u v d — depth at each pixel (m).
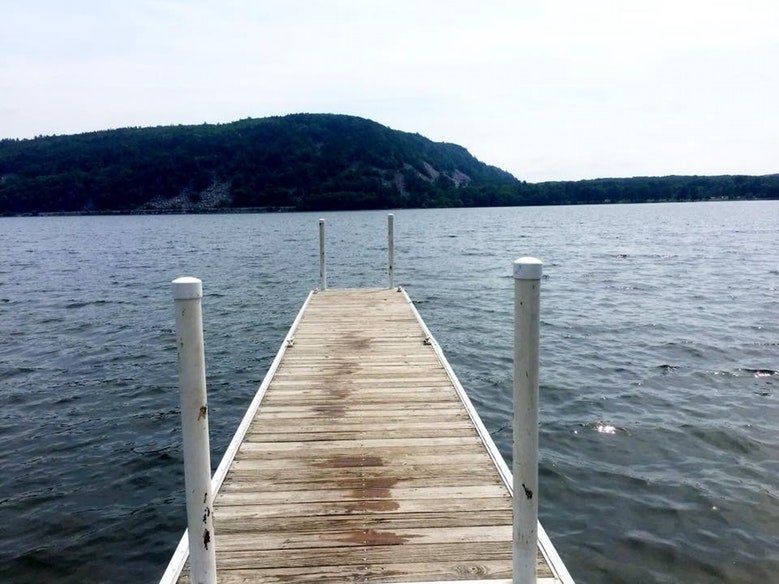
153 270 23.73
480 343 10.91
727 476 5.47
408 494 3.36
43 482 5.65
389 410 4.69
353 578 2.62
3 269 24.56
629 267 22.39
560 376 8.55
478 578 2.62
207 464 2.31
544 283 18.05
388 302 9.40
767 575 4.07
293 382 5.41
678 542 4.46
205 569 2.33
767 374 8.51
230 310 14.51
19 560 4.44
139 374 9.14
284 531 2.99
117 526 4.89
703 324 11.91
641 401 7.47
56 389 8.45
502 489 3.42
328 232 50.31
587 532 4.60
